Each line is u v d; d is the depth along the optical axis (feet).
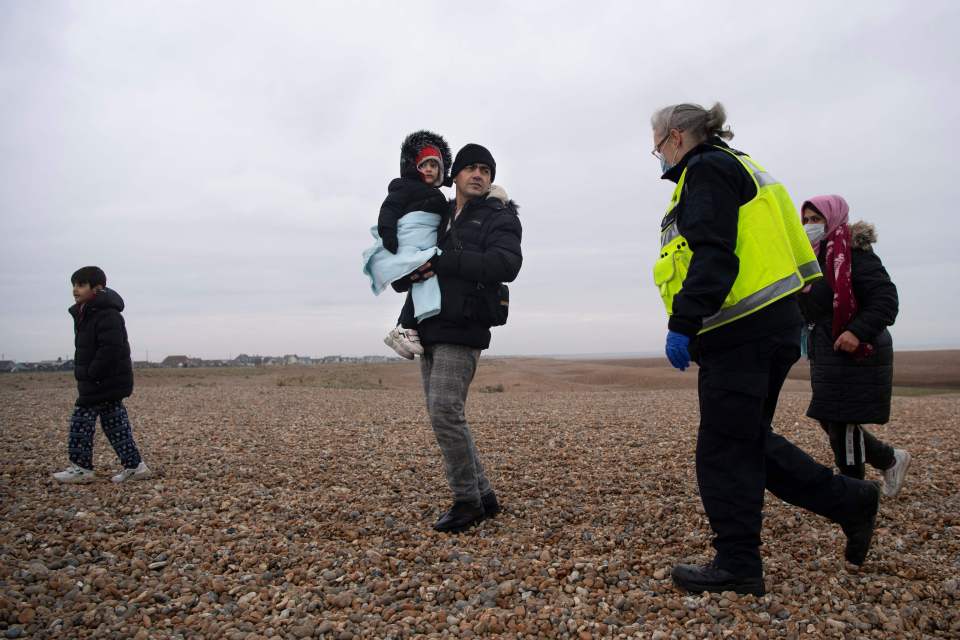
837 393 12.00
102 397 16.57
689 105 9.25
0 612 8.28
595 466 17.78
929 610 7.94
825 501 8.80
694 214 8.22
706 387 8.59
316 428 27.78
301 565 10.18
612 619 7.86
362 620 8.14
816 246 12.08
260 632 7.89
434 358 11.98
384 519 12.83
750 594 8.29
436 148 12.88
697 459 8.85
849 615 7.70
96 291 16.85
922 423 26.81
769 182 8.77
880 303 11.30
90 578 9.53
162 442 23.57
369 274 12.41
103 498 14.92
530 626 7.76
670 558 9.94
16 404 40.91
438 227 12.61
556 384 77.15
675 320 7.98
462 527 11.92
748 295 8.27
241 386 67.21
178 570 10.01
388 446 22.36
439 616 8.15
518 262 11.79
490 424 28.50
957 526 11.29
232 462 19.39
